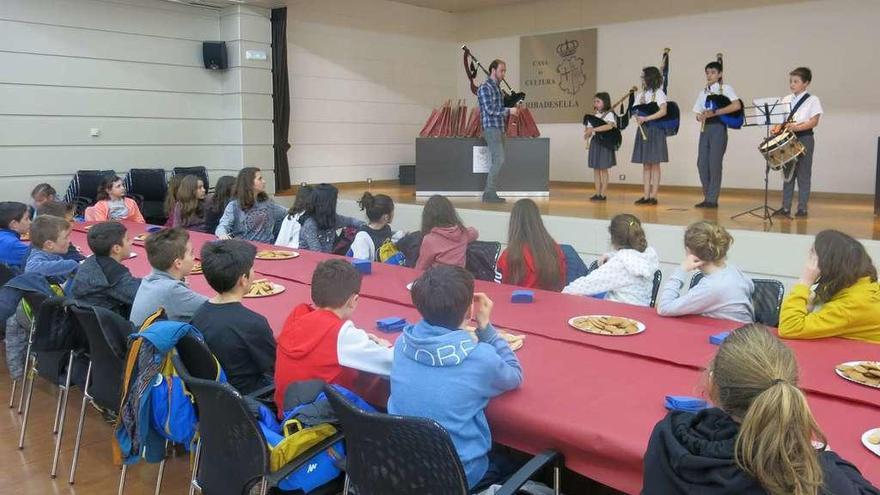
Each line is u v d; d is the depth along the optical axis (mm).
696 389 1656
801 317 2070
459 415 1547
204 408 1688
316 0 9125
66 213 4223
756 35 8102
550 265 3035
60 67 6980
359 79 9805
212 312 2123
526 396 1660
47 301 2449
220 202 5176
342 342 1840
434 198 3451
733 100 6254
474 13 10719
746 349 1148
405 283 2982
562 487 2090
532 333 2201
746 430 1039
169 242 2443
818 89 7770
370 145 10102
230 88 8156
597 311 2480
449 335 1582
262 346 2139
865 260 2066
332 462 1743
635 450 1385
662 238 5359
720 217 5844
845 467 1147
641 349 1991
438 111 7926
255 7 8094
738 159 8414
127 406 1943
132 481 2588
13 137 6738
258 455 1602
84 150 7238
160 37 7676
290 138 9078
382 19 9969
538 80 10086
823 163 7824
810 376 1746
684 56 8688
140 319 2402
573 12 9617
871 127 7480
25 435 2990
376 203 4090
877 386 1645
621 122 7367
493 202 7262
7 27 6598
